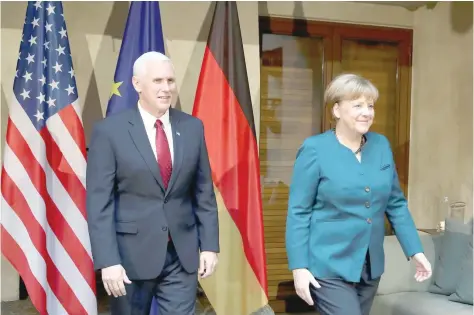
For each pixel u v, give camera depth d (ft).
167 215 5.52
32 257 7.29
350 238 5.60
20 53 7.57
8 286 8.73
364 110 5.48
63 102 7.58
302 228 5.72
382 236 5.82
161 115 5.62
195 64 9.47
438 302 7.64
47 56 7.63
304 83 10.73
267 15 10.19
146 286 5.69
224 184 8.05
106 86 9.22
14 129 7.38
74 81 7.72
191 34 9.43
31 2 7.66
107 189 5.33
